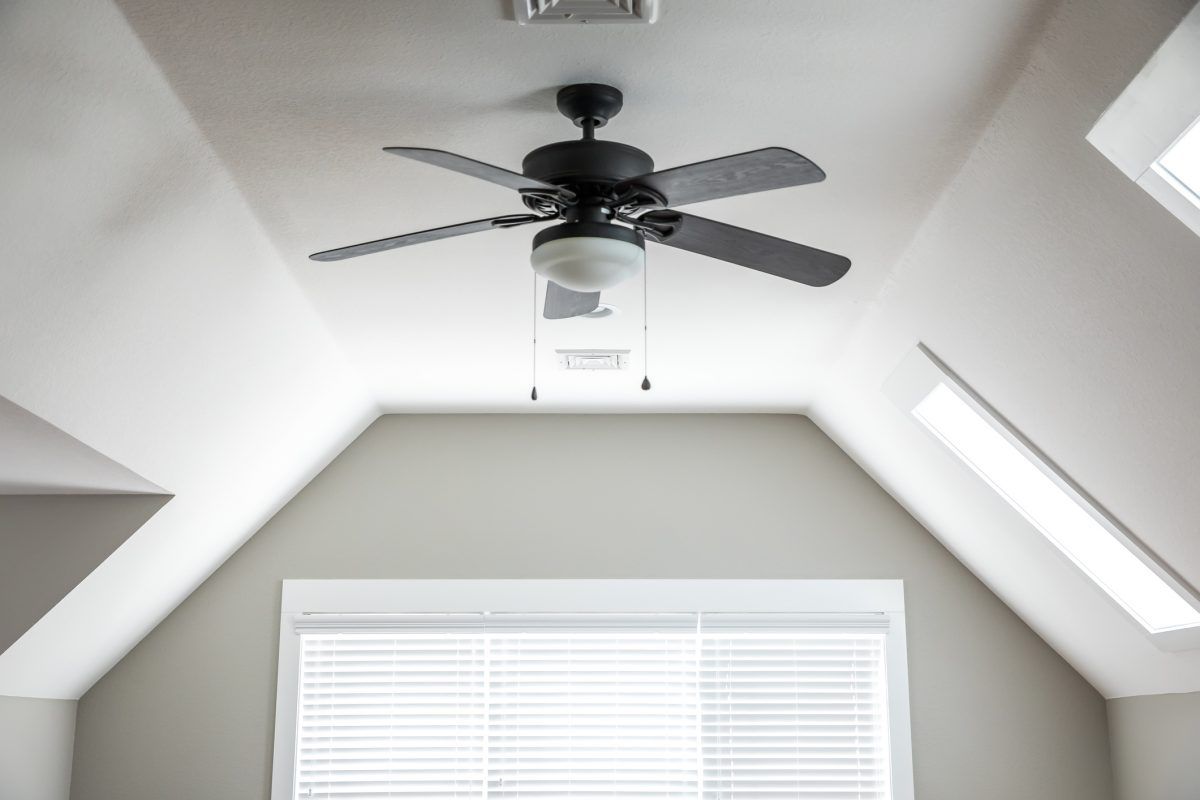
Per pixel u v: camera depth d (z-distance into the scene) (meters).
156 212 2.63
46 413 2.95
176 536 4.23
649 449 5.00
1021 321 3.00
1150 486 3.10
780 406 4.92
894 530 4.93
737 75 2.38
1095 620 4.18
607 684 4.79
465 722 4.75
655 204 2.29
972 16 2.16
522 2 2.09
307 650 4.82
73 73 2.12
